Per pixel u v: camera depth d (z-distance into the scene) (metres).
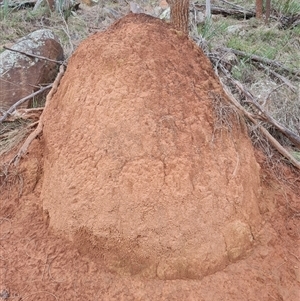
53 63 4.13
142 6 6.11
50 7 5.88
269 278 2.46
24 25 5.59
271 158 3.27
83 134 2.71
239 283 2.42
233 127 2.80
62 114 2.93
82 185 2.60
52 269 2.50
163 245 2.43
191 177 2.52
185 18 3.27
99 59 2.78
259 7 5.72
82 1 6.25
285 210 2.89
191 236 2.44
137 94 2.63
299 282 2.48
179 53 2.79
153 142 2.55
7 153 3.35
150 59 2.70
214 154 2.62
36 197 2.93
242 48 4.95
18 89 3.96
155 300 2.36
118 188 2.51
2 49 4.90
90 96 2.74
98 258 2.52
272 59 4.75
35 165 3.04
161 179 2.50
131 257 2.46
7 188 3.03
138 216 2.46
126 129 2.58
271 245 2.62
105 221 2.50
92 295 2.38
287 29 5.58
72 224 2.59
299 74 4.50
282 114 3.88
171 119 2.60
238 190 2.60
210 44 4.85
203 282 2.42
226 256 2.49
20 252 2.61
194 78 2.78
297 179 3.20
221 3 6.38
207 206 2.49
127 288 2.41
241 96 3.77
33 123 3.44
